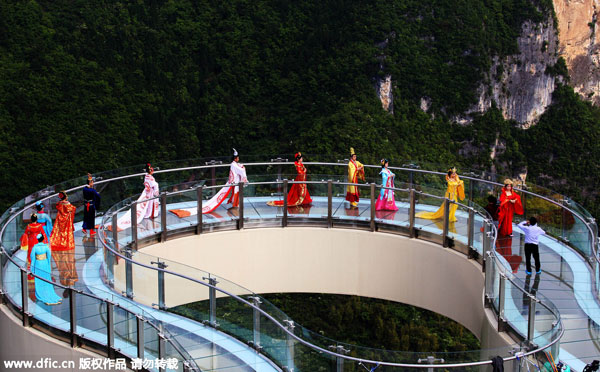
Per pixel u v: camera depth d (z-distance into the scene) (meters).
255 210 16.22
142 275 10.79
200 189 14.94
